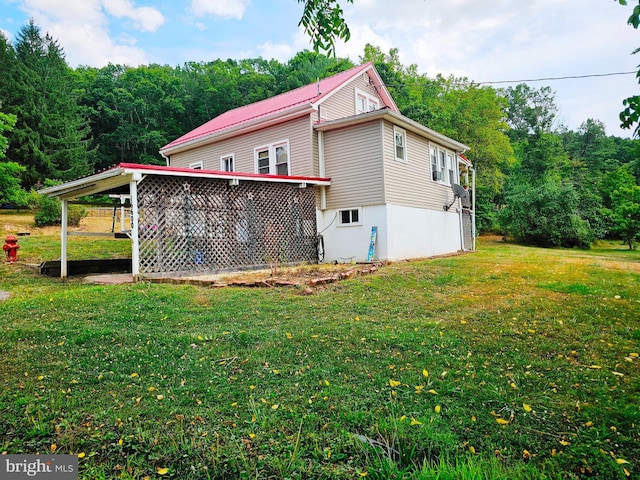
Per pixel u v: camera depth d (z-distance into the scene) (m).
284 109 13.02
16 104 27.09
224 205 9.73
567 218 25.69
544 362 3.66
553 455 2.30
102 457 2.33
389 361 3.71
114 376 3.42
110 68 50.94
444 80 34.94
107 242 15.22
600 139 47.06
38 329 4.70
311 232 12.16
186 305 5.90
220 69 45.72
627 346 4.05
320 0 3.98
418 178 13.87
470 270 9.01
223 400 2.99
